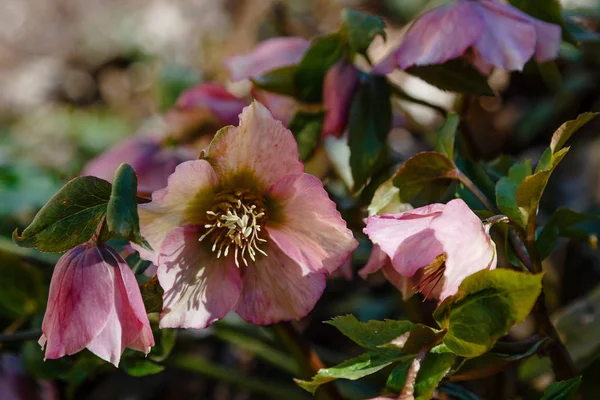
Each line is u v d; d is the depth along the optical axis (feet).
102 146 3.41
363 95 2.03
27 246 1.74
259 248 1.81
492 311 1.70
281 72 2.05
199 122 2.20
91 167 2.25
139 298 1.72
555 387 1.77
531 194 1.77
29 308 2.15
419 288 1.86
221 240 1.80
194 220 1.79
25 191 2.41
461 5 1.91
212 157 1.77
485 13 1.91
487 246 1.72
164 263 1.76
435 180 1.89
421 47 1.92
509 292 1.69
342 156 2.23
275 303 1.80
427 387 1.72
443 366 1.72
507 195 1.80
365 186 2.06
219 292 1.79
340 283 2.75
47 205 1.73
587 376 2.09
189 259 1.78
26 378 2.26
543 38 1.92
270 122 1.76
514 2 2.03
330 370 1.74
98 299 1.71
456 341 1.72
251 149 1.77
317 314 2.68
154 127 2.29
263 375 2.60
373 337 1.75
